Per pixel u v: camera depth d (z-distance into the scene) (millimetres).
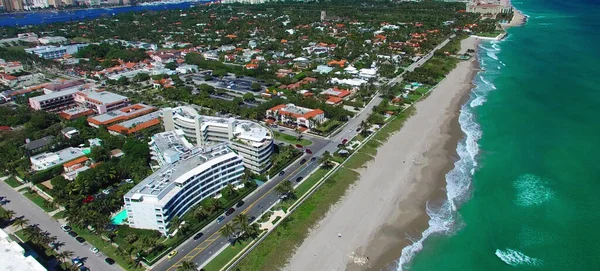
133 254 131125
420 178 181750
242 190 167375
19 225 146250
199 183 157250
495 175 183000
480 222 150750
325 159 186625
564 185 173750
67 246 135750
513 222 150625
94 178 168625
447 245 139000
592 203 160750
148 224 141000
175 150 177875
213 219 149625
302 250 134625
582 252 134750
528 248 137250
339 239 140625
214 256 130375
